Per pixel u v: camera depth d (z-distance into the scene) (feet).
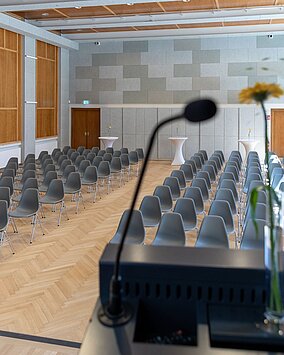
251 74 52.75
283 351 4.34
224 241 14.33
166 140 55.06
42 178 32.94
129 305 5.08
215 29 49.37
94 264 17.97
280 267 4.92
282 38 51.75
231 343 4.43
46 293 14.93
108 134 56.95
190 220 17.98
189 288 5.22
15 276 16.49
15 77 45.21
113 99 56.80
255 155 39.04
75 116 57.98
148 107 55.42
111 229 23.43
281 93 4.87
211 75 53.83
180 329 5.26
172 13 41.83
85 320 12.92
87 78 57.31
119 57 56.24
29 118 47.42
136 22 44.75
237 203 23.20
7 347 11.20
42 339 11.69
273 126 51.72
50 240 21.30
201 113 4.40
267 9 39.88
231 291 5.16
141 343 4.40
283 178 24.38
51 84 53.52
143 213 18.66
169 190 21.24
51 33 49.29
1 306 13.84
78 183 27.09
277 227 4.98
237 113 52.70
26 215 20.35
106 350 4.27
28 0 34.73
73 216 26.23
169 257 5.48
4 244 20.51
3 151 43.60
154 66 55.36
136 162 41.78
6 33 43.21
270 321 4.64
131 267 5.25
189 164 31.55
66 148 43.88
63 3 34.68
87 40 55.77
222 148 53.57
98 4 34.73
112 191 34.19
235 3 37.99
